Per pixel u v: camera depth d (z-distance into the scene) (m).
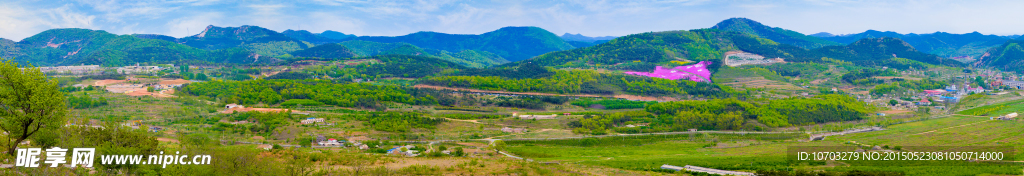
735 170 90.38
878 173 83.69
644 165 98.12
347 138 152.50
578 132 184.12
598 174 83.31
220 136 148.62
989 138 137.88
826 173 83.69
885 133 168.12
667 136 180.88
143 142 62.50
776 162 99.81
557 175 79.12
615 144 166.12
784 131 187.75
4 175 46.38
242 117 193.38
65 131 62.88
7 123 53.88
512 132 183.00
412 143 149.50
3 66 52.62
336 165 79.81
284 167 63.59
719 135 181.88
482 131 184.62
